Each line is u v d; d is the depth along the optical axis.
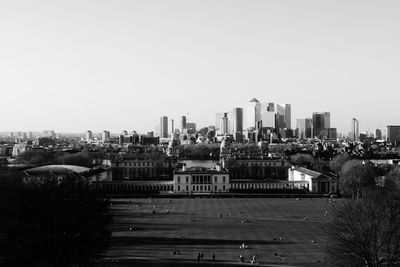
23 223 189.00
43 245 181.00
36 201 191.00
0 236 195.50
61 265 182.75
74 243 183.25
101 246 193.00
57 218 182.62
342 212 182.88
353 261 166.38
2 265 170.38
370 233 167.38
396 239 166.88
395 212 172.25
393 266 164.88
